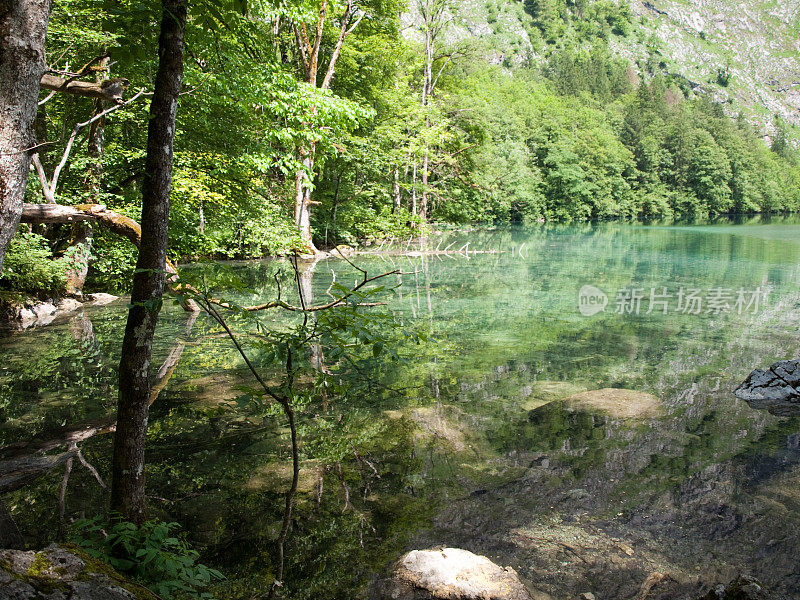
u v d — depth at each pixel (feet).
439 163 94.68
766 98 510.99
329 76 56.13
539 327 26.73
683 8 567.18
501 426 14.16
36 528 9.18
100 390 17.04
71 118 33.71
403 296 36.35
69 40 26.84
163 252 7.70
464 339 24.27
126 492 7.75
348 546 8.91
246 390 7.23
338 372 19.12
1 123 7.35
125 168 37.78
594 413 15.05
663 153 220.84
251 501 10.40
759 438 13.20
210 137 40.01
